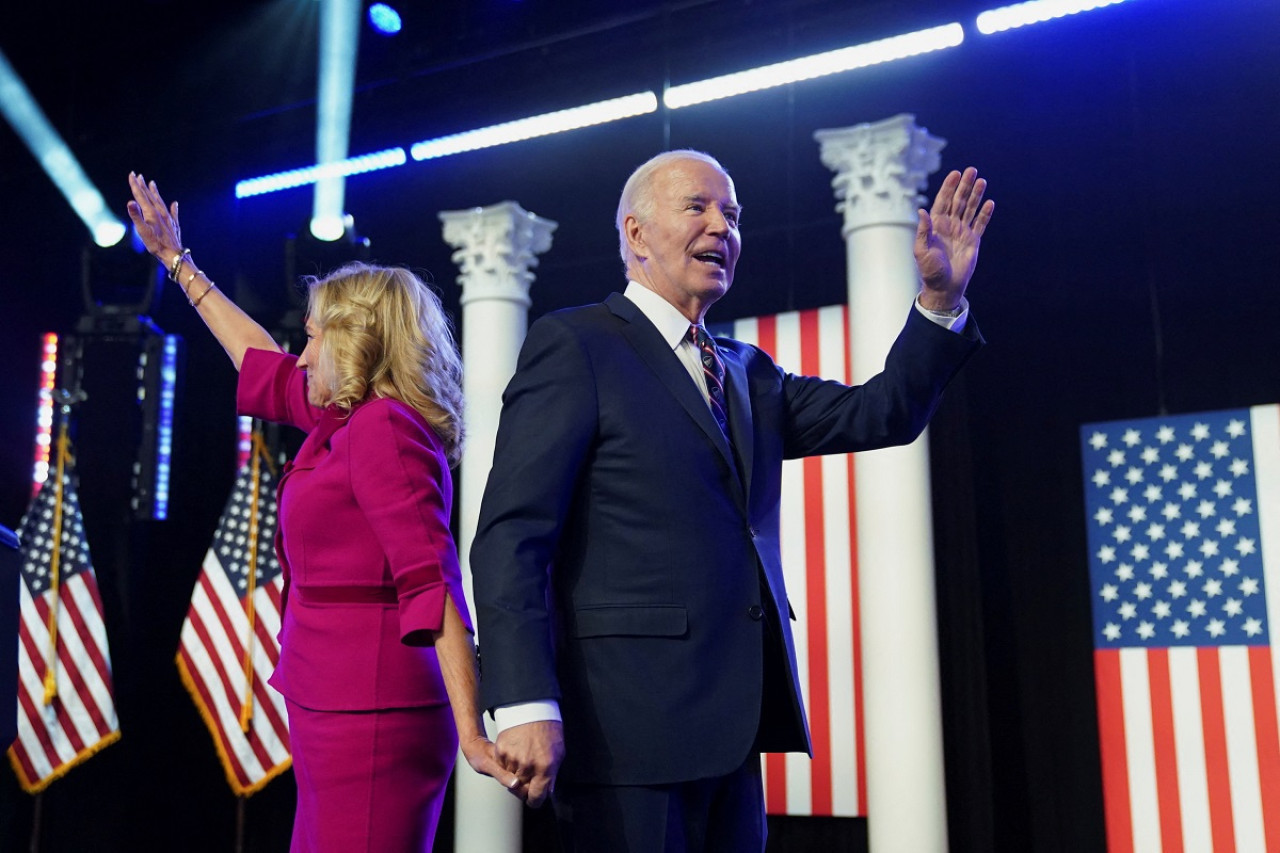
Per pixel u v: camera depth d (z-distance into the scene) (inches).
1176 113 191.9
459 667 65.6
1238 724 163.5
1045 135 201.2
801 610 187.2
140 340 225.9
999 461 196.4
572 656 64.3
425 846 69.7
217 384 254.5
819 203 216.5
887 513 171.9
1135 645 172.2
